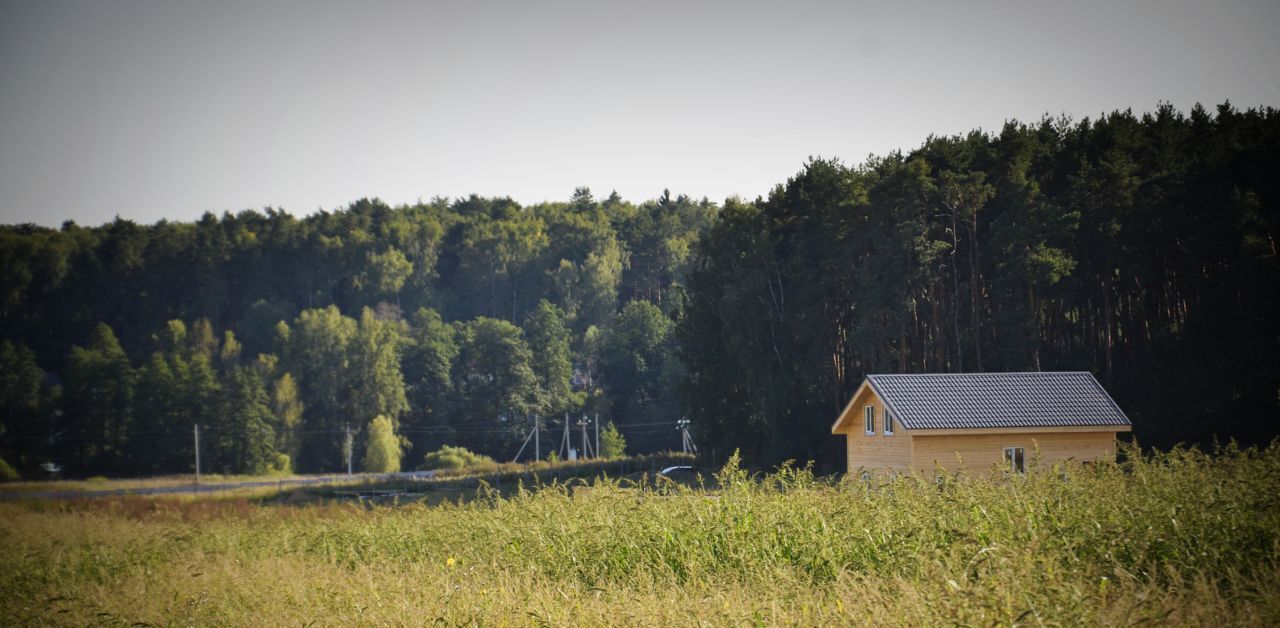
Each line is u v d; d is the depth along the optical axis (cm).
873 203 7181
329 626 1327
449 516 2264
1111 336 6988
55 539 2527
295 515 3319
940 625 906
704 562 1469
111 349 14638
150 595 1719
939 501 1528
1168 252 6581
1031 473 1658
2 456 13825
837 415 7488
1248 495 1387
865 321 6812
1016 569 1020
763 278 7756
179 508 5094
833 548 1384
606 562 1594
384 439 13775
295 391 14362
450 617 1253
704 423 8250
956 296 6938
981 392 4503
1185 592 1003
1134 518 1329
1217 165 6397
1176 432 5841
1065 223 6462
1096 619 875
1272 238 6203
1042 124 7825
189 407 13812
